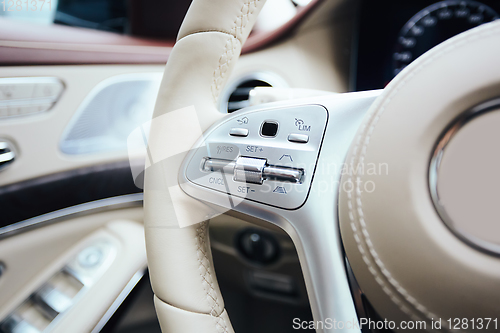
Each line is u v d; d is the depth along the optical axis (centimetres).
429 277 31
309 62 137
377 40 142
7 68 94
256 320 96
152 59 113
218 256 86
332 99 43
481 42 32
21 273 96
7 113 94
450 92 32
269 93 65
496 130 31
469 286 30
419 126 32
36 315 85
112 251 94
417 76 34
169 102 45
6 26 102
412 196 32
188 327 42
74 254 96
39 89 98
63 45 102
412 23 140
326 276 39
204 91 48
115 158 105
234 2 46
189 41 46
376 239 34
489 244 30
